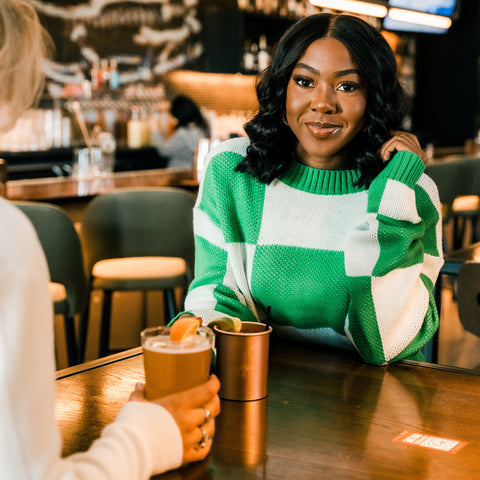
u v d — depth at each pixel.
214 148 1.69
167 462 0.92
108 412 1.20
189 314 1.51
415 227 1.50
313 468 1.02
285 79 1.54
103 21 6.63
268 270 1.58
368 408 1.24
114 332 4.10
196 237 1.70
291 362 1.48
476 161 5.50
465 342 4.12
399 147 1.52
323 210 1.57
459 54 10.05
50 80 6.23
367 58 1.47
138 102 6.94
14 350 0.73
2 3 0.79
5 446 0.72
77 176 4.75
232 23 7.24
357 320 1.47
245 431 1.14
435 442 1.10
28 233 0.76
